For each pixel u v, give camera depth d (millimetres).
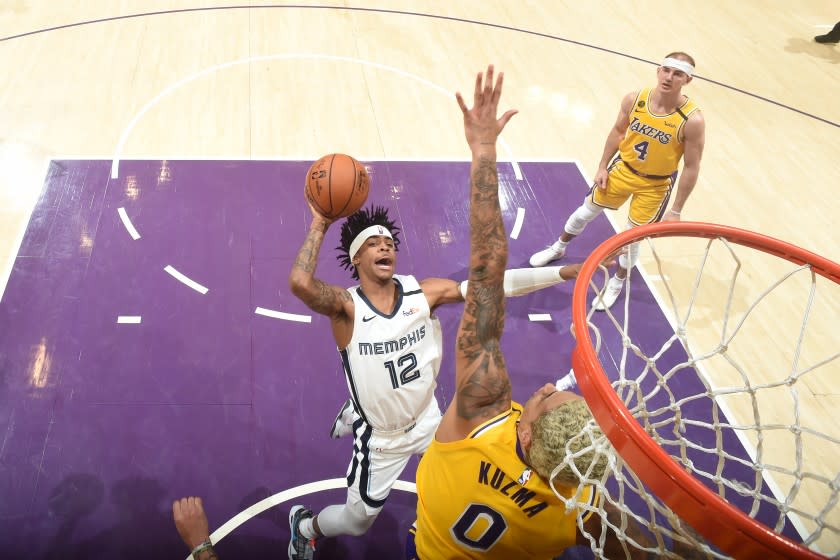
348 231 3176
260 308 4957
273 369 4598
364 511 3303
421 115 7023
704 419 4578
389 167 6301
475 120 2127
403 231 5672
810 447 4461
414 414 3182
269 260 5309
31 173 5770
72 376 4398
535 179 6387
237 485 4004
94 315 4762
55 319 4703
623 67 8211
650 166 4859
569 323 5148
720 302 5438
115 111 6602
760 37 9211
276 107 6891
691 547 2078
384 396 3066
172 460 4062
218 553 3719
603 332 5082
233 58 7547
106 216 5480
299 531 3674
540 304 5266
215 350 4656
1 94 6605
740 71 8430
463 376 1999
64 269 5031
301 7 8625
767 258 5891
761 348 5109
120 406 4281
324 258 5355
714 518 1617
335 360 4695
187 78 7164
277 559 3730
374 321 3029
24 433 4082
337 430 3717
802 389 4828
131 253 5211
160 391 4391
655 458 1700
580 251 5742
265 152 6316
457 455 1958
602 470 1846
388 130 6770
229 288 5059
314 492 4023
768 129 7477
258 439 4227
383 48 8016
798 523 4020
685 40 8961
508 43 8422
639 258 5766
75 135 6246
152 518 3812
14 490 3834
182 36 7832
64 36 7594
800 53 8930
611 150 5055
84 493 3867
